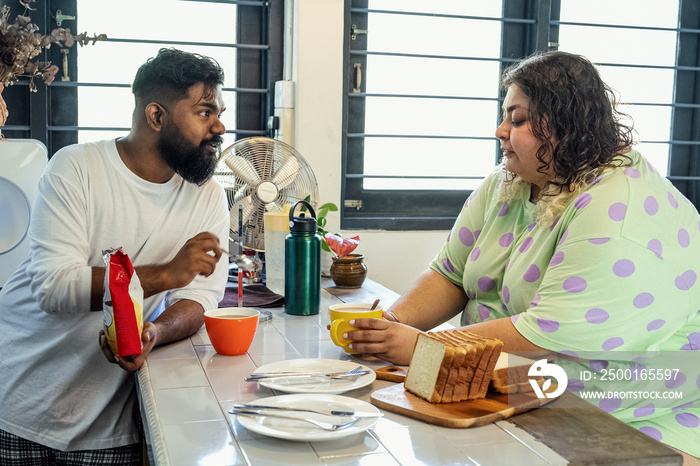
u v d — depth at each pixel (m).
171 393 1.05
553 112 1.28
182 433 0.89
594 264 1.17
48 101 2.64
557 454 0.83
